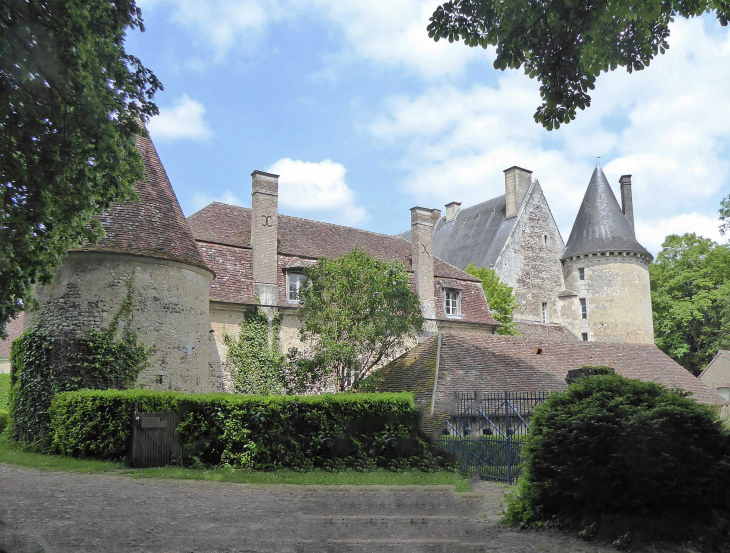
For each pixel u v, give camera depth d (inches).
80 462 572.1
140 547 278.2
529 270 1599.4
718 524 282.5
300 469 568.4
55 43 368.8
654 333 1923.0
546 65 377.4
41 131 388.5
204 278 779.4
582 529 311.9
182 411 576.1
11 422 714.2
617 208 1651.1
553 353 884.0
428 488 484.7
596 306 1589.6
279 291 978.1
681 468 291.6
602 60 373.4
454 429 602.5
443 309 1178.0
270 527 331.6
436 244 1865.2
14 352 721.0
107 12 396.5
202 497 425.4
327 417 591.2
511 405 625.6
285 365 790.5
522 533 321.7
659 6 335.3
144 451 561.9
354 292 776.9
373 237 1248.8
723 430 296.8
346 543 297.1
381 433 594.6
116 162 434.0
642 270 1601.9
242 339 919.7
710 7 367.9
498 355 801.6
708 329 1855.3
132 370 677.9
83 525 320.8
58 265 493.0
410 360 776.9
